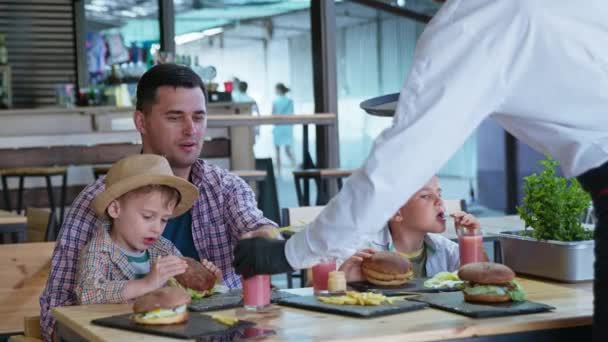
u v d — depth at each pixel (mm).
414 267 2738
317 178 6523
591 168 1728
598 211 1710
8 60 9523
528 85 1711
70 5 9688
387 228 2723
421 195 2660
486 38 1688
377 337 1767
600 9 1688
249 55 10609
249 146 7352
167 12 8555
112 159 7145
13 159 6906
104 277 2330
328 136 6820
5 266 2906
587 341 1954
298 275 5758
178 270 2260
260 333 1819
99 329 1915
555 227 2473
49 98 9656
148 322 1896
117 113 7156
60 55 9672
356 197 1718
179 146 2691
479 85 1692
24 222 4402
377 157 1700
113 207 2369
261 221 2770
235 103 7250
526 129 1792
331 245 1767
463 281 2172
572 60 1683
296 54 10312
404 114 1709
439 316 1965
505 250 2607
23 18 9570
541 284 2375
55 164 7004
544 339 1906
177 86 2682
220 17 10461
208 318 1975
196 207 2777
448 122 1691
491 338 1852
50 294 2480
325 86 6852
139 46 7816
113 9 9953
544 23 1675
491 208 9359
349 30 10664
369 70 10758
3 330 2885
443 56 1699
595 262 1701
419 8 8766
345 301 2086
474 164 9586
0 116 6863
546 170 2516
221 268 2803
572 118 1721
